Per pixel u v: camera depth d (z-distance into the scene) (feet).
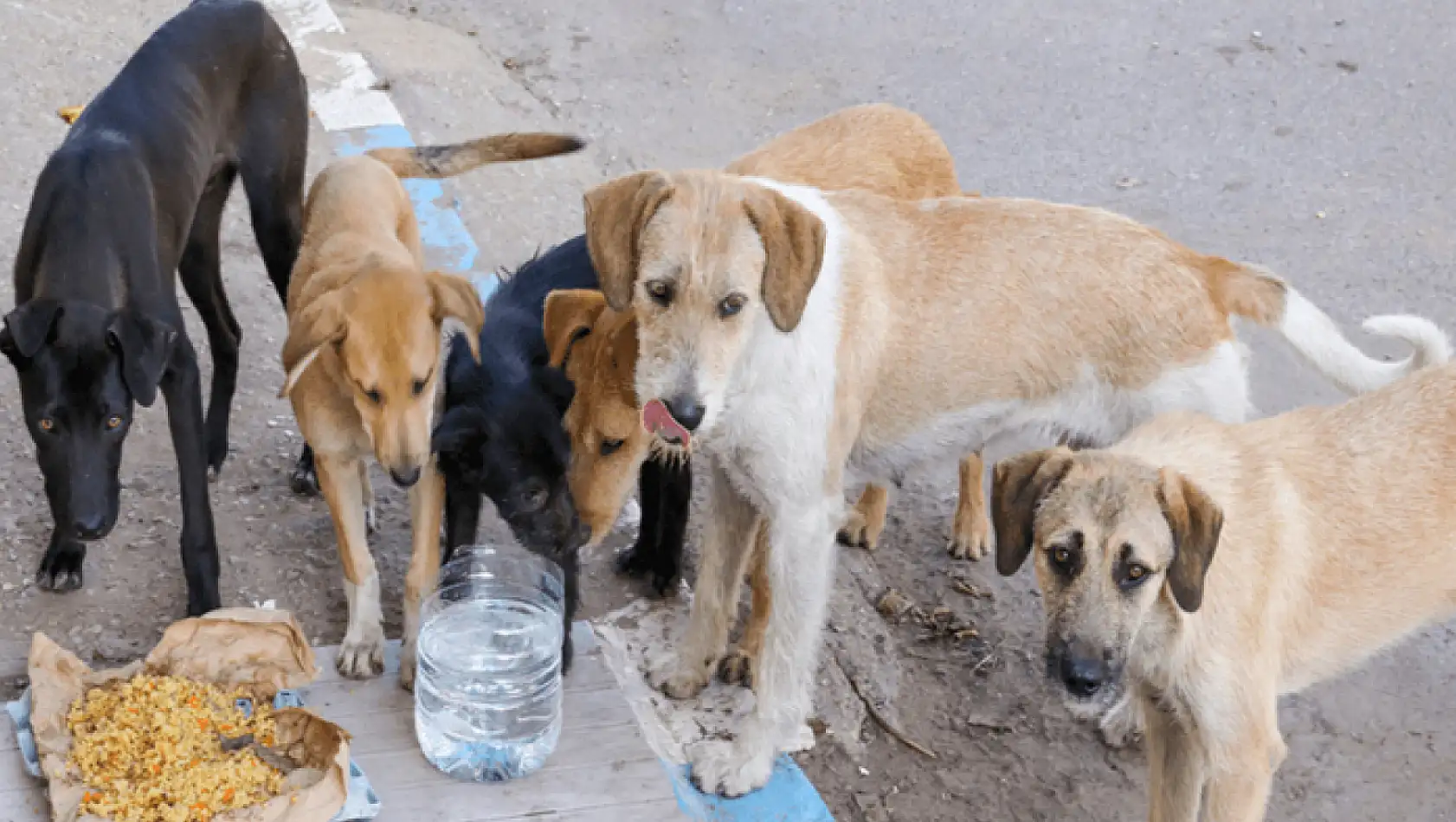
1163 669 13.35
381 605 16.43
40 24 26.99
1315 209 27.09
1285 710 16.92
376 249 15.79
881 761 15.83
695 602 15.66
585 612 16.84
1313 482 13.91
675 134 27.66
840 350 14.01
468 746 13.94
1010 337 14.76
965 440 15.30
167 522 17.30
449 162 19.20
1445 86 31.63
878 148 17.10
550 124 27.27
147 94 16.42
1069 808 15.48
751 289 12.94
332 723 13.25
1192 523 12.42
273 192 18.25
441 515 15.79
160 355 13.94
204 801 12.51
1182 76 31.45
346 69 27.32
